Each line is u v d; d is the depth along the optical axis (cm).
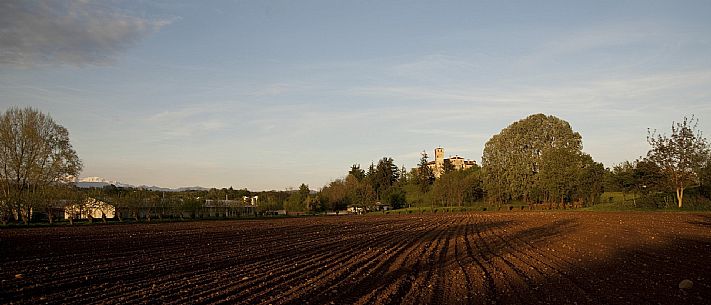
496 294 1614
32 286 1842
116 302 1531
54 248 3362
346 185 13162
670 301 1473
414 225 6019
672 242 3222
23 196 7025
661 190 7919
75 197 7450
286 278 1981
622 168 9200
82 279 2000
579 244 3253
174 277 2027
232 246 3466
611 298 1520
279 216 10438
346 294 1636
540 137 10181
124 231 5312
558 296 1561
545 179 9612
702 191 8100
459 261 2494
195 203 9875
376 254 2862
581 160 9844
